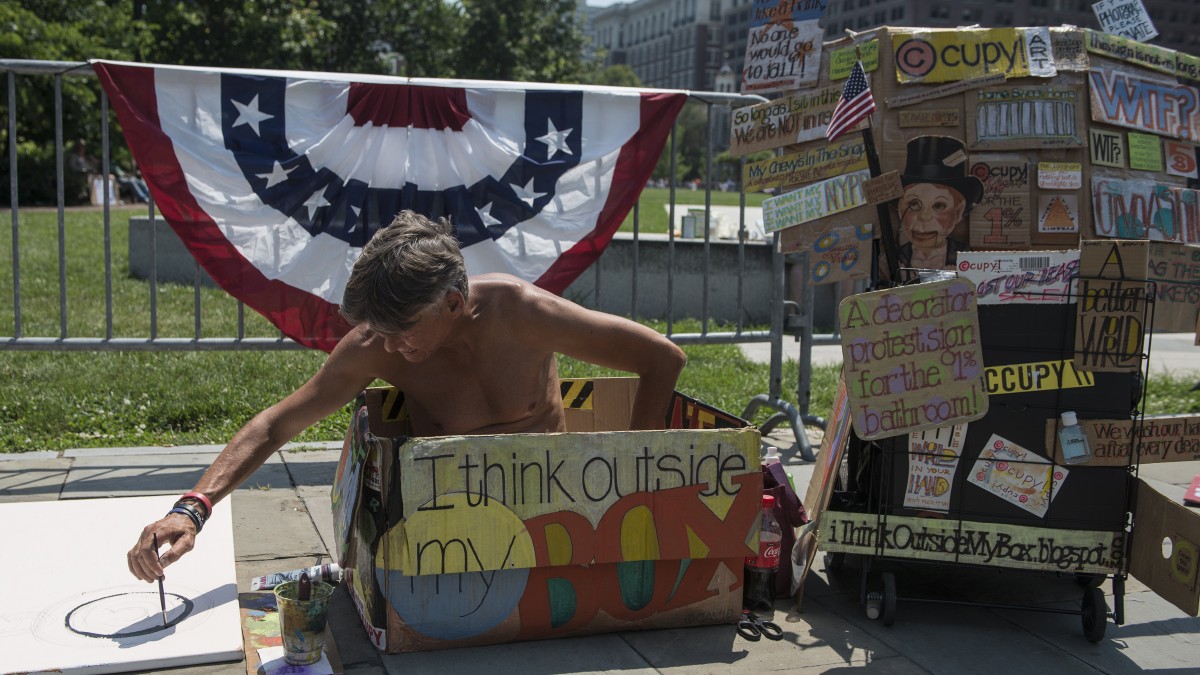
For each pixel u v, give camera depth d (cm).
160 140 436
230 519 369
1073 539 304
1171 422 304
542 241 479
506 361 291
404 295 247
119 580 309
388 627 276
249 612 294
